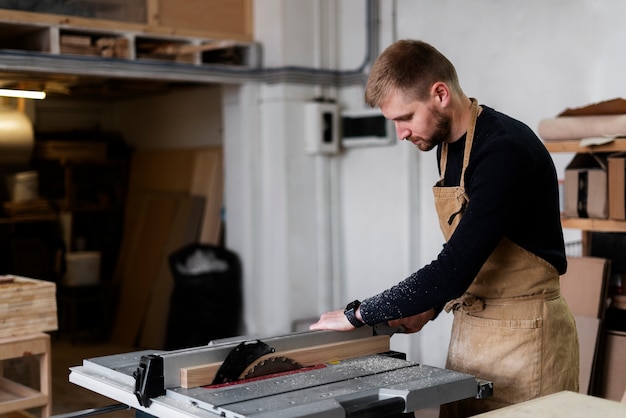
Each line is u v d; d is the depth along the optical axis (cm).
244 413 151
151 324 619
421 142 203
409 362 198
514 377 205
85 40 459
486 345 209
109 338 664
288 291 542
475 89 474
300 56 539
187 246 575
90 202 723
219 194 604
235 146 559
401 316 193
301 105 541
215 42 524
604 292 351
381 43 529
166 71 488
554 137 354
